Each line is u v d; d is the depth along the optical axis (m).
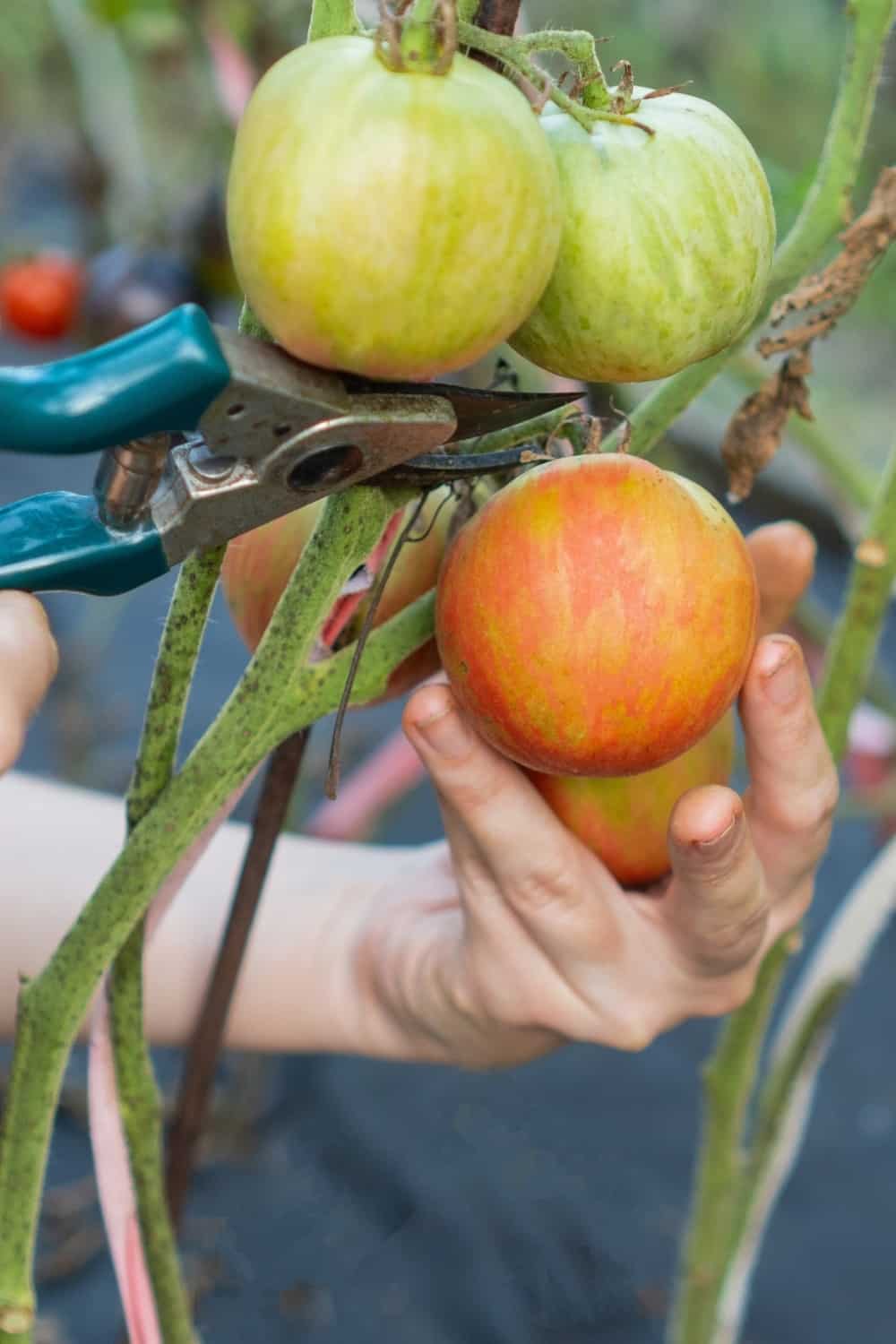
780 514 1.34
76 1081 1.47
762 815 0.71
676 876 0.69
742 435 0.70
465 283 0.56
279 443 0.58
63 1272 1.33
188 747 1.77
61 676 1.80
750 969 0.75
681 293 0.60
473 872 0.73
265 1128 1.50
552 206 0.57
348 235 0.55
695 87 2.86
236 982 0.79
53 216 2.53
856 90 0.66
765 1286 1.30
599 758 0.64
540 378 0.97
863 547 0.75
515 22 0.60
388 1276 1.34
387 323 0.56
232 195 0.56
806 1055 0.85
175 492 0.60
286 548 0.70
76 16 1.65
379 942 0.85
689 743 0.64
